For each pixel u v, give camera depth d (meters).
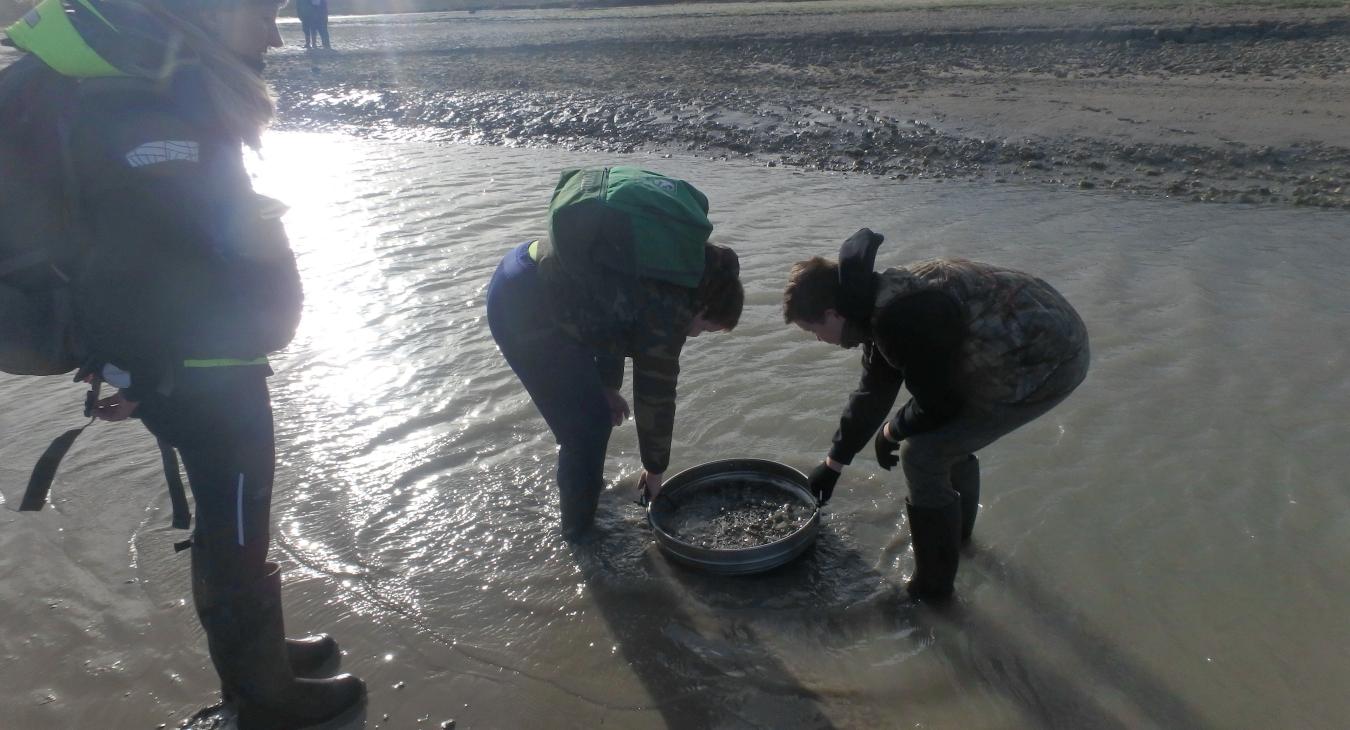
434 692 2.94
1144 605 3.12
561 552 3.56
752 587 3.33
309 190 8.70
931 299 2.70
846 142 9.81
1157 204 7.36
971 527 3.41
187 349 2.31
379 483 4.02
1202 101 10.59
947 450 2.93
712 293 2.97
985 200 7.61
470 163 9.75
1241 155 8.50
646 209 2.84
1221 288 5.56
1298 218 6.88
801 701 2.84
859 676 2.92
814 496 3.53
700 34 18.62
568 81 14.75
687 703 2.85
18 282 2.17
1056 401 2.88
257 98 2.34
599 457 3.51
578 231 2.88
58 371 2.35
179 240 2.21
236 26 2.31
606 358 3.63
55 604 3.31
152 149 2.15
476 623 3.22
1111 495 3.69
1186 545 3.38
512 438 4.35
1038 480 3.82
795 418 4.39
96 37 2.11
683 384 4.77
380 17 34.44
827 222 7.11
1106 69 13.01
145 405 2.37
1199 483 3.71
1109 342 4.94
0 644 3.13
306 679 2.81
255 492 2.53
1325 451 3.85
